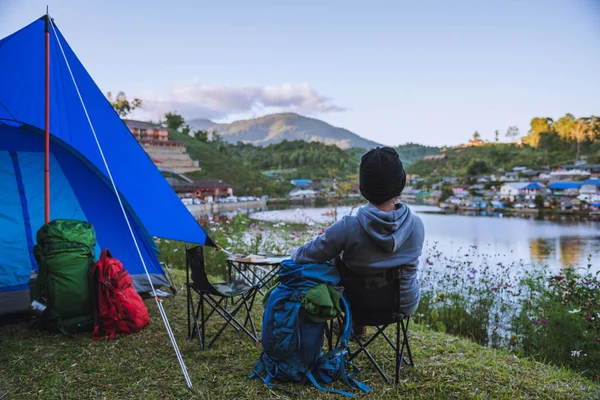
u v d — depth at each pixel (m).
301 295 2.72
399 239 2.58
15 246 4.45
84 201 4.81
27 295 4.31
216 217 10.48
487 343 4.77
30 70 4.40
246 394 2.67
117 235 4.90
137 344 3.54
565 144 131.25
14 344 3.49
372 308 2.73
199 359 3.25
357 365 3.14
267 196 92.56
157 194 4.79
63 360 3.21
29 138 4.61
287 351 2.76
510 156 135.25
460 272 7.05
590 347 4.04
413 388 2.79
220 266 7.25
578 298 4.84
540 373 3.19
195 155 108.38
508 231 36.97
